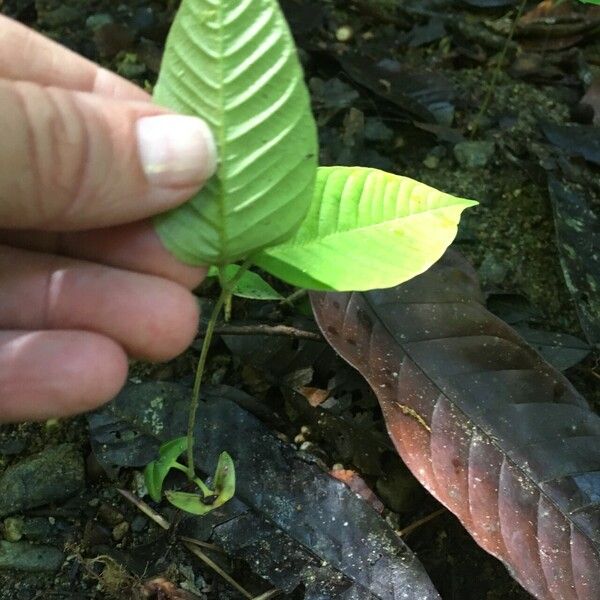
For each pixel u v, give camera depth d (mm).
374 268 108
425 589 132
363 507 141
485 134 229
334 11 264
